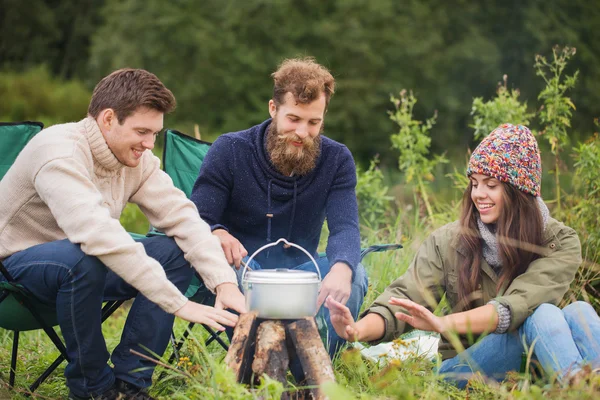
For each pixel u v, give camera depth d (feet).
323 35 49.75
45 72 57.77
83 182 8.37
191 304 8.23
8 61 67.92
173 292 8.20
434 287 9.56
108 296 9.02
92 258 8.14
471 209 9.48
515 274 9.18
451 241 9.52
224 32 51.62
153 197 9.34
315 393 7.63
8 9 68.44
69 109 52.90
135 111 8.52
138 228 21.75
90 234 8.05
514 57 50.29
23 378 9.91
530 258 9.19
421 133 17.74
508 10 50.80
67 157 8.39
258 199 10.01
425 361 9.04
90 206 8.20
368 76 49.83
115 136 8.63
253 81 51.47
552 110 15.05
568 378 7.75
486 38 50.78
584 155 13.92
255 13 50.93
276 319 7.82
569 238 9.29
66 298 8.14
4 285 8.36
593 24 51.55
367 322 8.80
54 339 8.81
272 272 7.80
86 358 8.30
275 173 9.92
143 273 8.14
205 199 9.93
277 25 50.75
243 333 7.74
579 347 8.51
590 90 48.60
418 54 49.80
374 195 17.44
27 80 54.29
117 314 16.44
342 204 10.00
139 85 8.57
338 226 9.83
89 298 8.16
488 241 9.32
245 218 10.13
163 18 52.65
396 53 49.75
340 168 10.17
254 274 7.79
